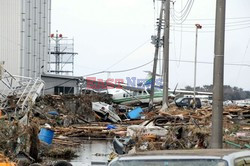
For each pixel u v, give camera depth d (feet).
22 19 294.87
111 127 199.82
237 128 122.93
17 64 289.12
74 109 256.32
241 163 33.47
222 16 70.54
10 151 102.47
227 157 32.22
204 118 151.23
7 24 286.46
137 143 105.09
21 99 169.17
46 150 122.72
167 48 212.02
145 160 33.14
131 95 345.72
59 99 252.83
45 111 215.92
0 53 282.56
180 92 433.48
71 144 156.66
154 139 114.52
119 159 34.09
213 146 70.28
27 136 109.19
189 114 170.81
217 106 70.28
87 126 218.38
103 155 128.36
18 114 142.51
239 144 92.07
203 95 447.01
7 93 182.91
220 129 70.28
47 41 367.25
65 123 221.25
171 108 220.43
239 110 189.98
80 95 271.49
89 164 110.32
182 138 113.39
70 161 115.75
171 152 35.32
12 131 106.22
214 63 70.69
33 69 322.75
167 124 136.05
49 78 342.03
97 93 336.08
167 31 212.64
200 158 32.24
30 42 313.53
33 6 320.91
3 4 284.82
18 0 289.74
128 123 243.40
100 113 261.85
